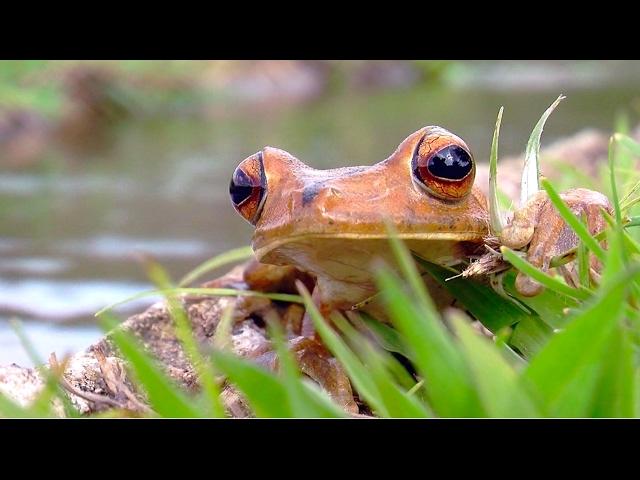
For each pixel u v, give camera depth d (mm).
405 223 99
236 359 71
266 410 72
